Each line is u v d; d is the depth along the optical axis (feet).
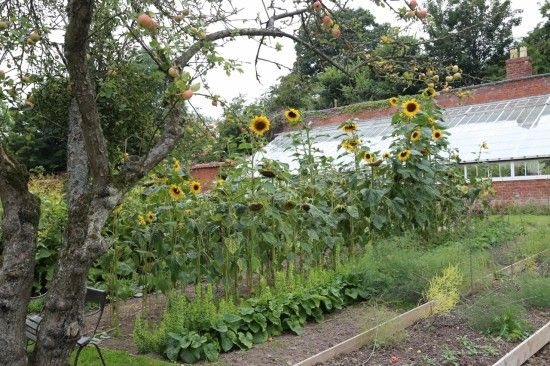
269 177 15.49
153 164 9.33
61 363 8.37
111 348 13.32
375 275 16.38
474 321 13.57
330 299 15.40
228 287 15.02
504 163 51.98
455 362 11.37
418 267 16.21
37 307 18.03
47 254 19.70
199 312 12.94
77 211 8.54
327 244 17.19
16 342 8.15
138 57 14.90
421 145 21.49
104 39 13.84
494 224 28.96
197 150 16.20
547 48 94.89
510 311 13.37
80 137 9.95
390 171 21.38
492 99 66.74
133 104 15.21
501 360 10.91
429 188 21.49
